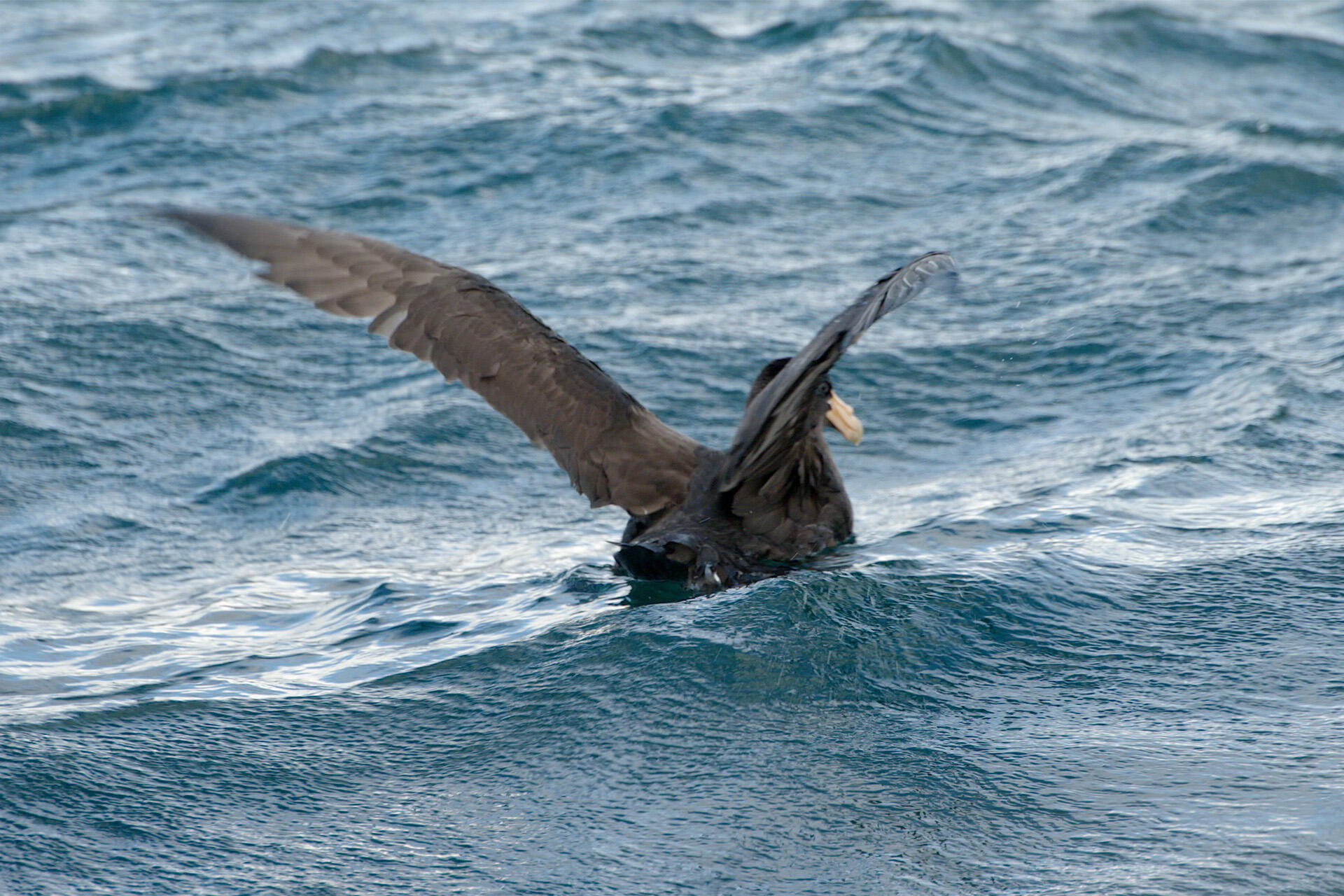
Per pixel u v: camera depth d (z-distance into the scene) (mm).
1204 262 18922
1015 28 30125
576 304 17766
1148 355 15945
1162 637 8805
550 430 9898
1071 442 13797
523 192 21812
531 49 29141
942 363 16312
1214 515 11180
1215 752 7281
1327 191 21344
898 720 7812
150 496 13211
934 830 6699
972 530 11047
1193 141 23641
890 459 14117
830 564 10203
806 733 7711
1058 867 6328
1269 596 9344
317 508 12992
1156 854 6359
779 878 6383
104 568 11719
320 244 8766
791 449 9992
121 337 16734
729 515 10289
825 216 21000
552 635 9352
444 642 9562
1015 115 25562
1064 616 9148
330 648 9680
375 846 6824
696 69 27984
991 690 8148
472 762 7676
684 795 7156
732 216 20938
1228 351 15625
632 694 8266
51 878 6531
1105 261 19000
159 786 7453
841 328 7730
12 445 14094
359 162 22875
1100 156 23094
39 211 20891
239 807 7238
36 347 16281
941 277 7254
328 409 15297
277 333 17328
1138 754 7305
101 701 8719
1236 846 6371
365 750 7887
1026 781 7090
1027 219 20703
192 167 22594
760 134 24125
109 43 29469
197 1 33688
